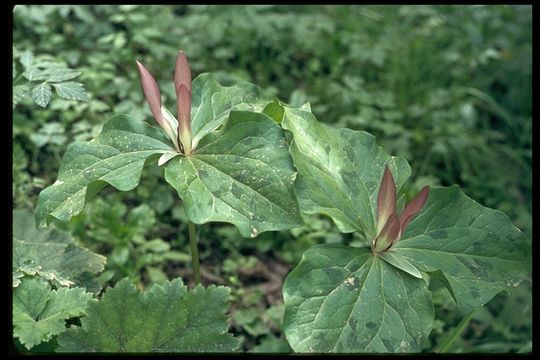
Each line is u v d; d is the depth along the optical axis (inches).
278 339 34.7
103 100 44.7
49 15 51.1
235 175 21.7
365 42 56.1
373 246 22.0
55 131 38.0
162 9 54.1
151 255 36.1
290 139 22.4
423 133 51.6
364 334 20.5
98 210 36.5
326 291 20.9
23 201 34.7
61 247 27.9
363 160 23.6
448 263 22.4
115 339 22.5
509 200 48.0
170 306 22.8
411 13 59.7
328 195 22.0
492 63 58.9
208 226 41.2
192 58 50.6
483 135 53.3
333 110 51.6
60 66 30.9
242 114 22.4
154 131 23.7
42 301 23.6
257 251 41.2
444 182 49.8
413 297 21.4
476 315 37.1
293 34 55.8
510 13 62.1
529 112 55.1
